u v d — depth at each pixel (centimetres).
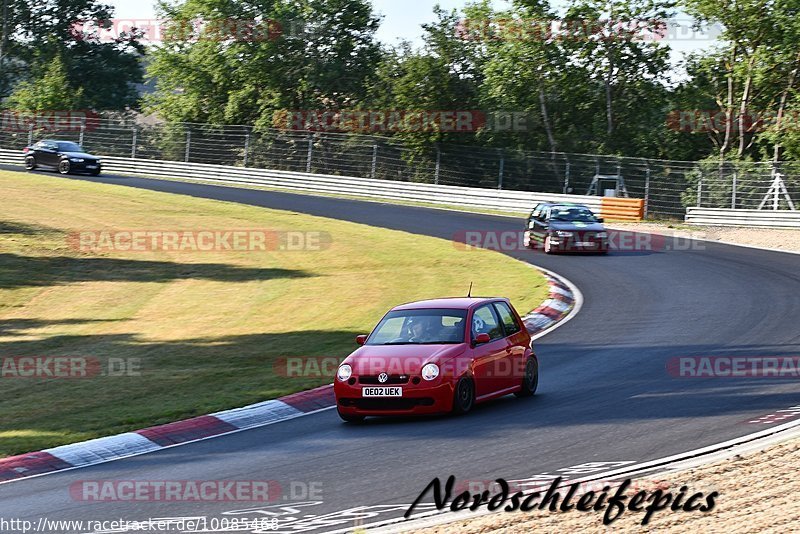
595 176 6097
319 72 7838
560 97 7456
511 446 1466
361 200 6250
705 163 5878
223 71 8144
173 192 6216
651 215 5938
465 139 6875
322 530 1093
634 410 1702
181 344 2602
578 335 2592
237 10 8288
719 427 1535
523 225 5088
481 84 7306
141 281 3612
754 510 1073
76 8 10331
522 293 3244
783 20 6556
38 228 4675
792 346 2317
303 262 4000
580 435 1518
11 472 1488
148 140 7712
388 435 1602
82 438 1656
